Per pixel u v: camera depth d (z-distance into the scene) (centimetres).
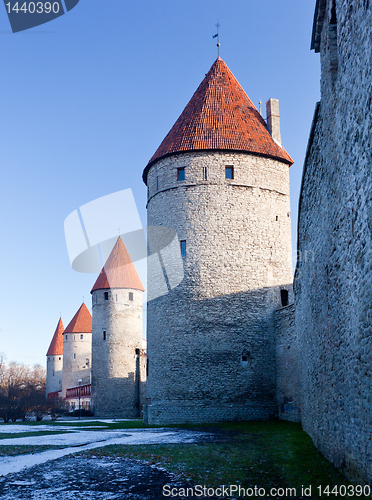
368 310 670
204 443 1376
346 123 785
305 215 1349
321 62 1030
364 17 652
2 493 800
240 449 1238
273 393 2223
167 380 2266
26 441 1559
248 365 2230
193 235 2347
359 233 712
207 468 990
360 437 725
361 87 678
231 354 2233
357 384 745
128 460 1095
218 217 2353
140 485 849
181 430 1866
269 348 2269
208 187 2375
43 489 826
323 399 1081
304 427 1616
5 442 1530
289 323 2155
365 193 669
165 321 2336
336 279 914
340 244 864
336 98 867
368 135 645
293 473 916
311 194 1212
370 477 666
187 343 2255
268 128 2648
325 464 966
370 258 652
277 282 2377
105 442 1470
